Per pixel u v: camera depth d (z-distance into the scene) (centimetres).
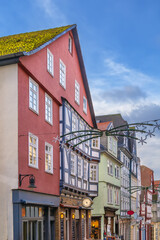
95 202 3656
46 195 2116
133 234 5566
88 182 3077
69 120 2528
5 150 1748
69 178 2506
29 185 1677
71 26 2619
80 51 2894
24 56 1833
